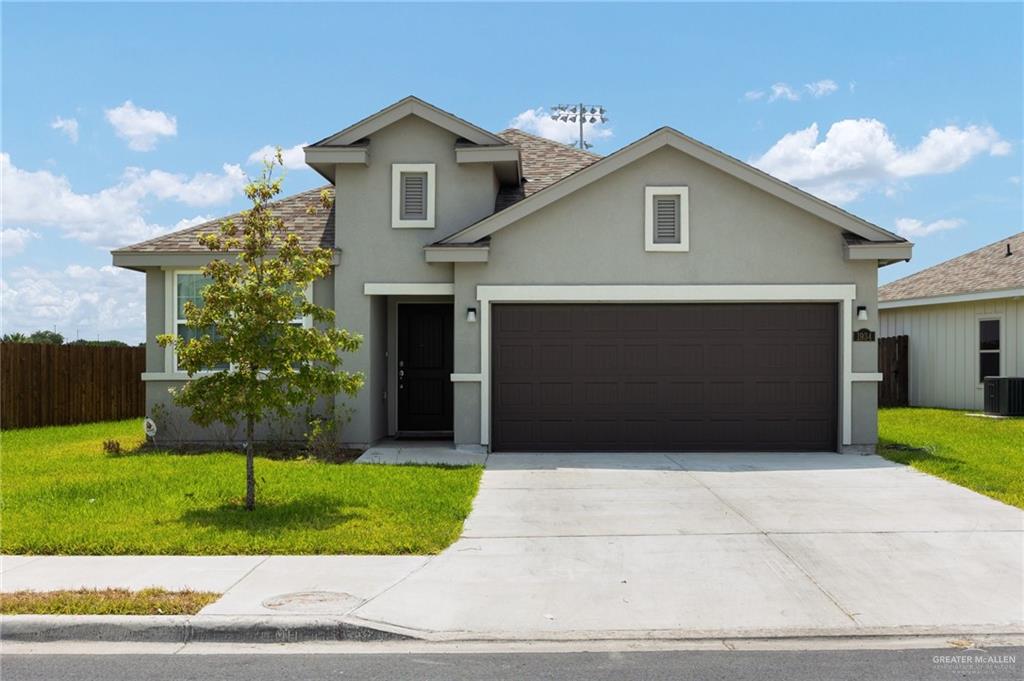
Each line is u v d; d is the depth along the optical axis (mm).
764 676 5188
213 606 6223
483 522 8891
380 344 14766
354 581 6887
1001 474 11086
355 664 5418
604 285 13258
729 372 13422
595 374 13461
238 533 8156
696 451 13383
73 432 16828
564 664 5398
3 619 5930
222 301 9055
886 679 5145
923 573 7145
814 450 13359
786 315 13422
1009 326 19375
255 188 9320
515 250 13344
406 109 13758
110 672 5293
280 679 5160
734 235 13234
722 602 6488
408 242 13922
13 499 9602
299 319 13938
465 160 13734
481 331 13344
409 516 8859
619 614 6250
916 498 9945
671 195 13242
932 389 21969
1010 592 6691
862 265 13195
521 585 6852
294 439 14000
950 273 22672
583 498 10023
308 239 14430
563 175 16453
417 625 6008
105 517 8789
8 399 17250
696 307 13453
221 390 9102
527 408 13500
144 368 21344
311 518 8758
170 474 11141
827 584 6887
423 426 15562
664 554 7707
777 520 8922
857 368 13227
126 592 6457
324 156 13719
